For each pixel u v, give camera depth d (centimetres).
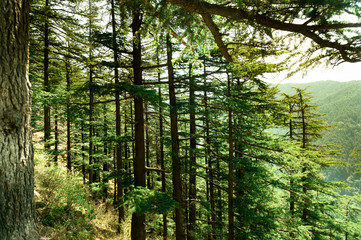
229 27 261
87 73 1064
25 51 185
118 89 546
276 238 834
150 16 259
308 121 1391
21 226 174
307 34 221
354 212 1136
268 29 229
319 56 253
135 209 450
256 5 201
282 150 835
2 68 162
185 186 949
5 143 164
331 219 1123
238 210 962
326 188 1145
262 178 884
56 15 858
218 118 966
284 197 1091
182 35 277
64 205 693
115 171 741
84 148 1786
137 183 703
